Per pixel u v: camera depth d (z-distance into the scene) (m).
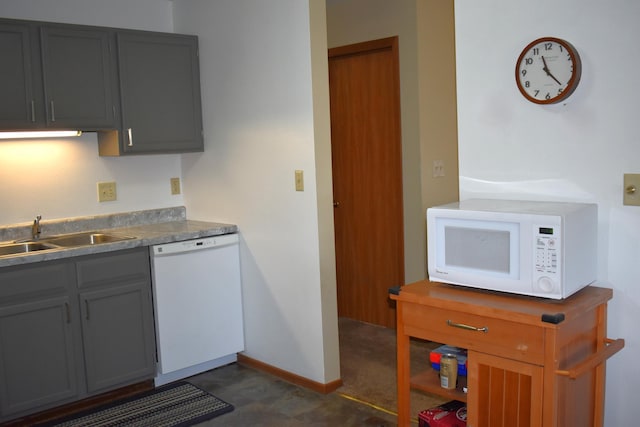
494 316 1.95
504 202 2.31
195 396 3.47
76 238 3.71
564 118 2.25
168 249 3.53
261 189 3.64
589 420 2.14
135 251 3.43
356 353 4.05
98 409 3.34
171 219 4.21
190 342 3.67
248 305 3.87
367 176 4.54
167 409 3.31
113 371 3.40
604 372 2.17
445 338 2.13
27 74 3.27
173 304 3.58
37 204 3.65
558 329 1.85
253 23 3.53
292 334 3.58
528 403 1.95
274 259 3.62
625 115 2.10
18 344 3.06
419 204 4.16
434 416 2.39
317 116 3.27
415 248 4.22
